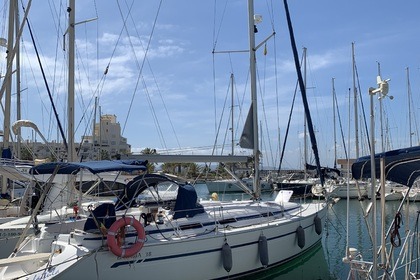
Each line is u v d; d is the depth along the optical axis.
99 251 7.47
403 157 5.91
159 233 8.41
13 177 11.60
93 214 7.71
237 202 11.47
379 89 5.21
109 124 70.06
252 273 9.62
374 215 5.49
